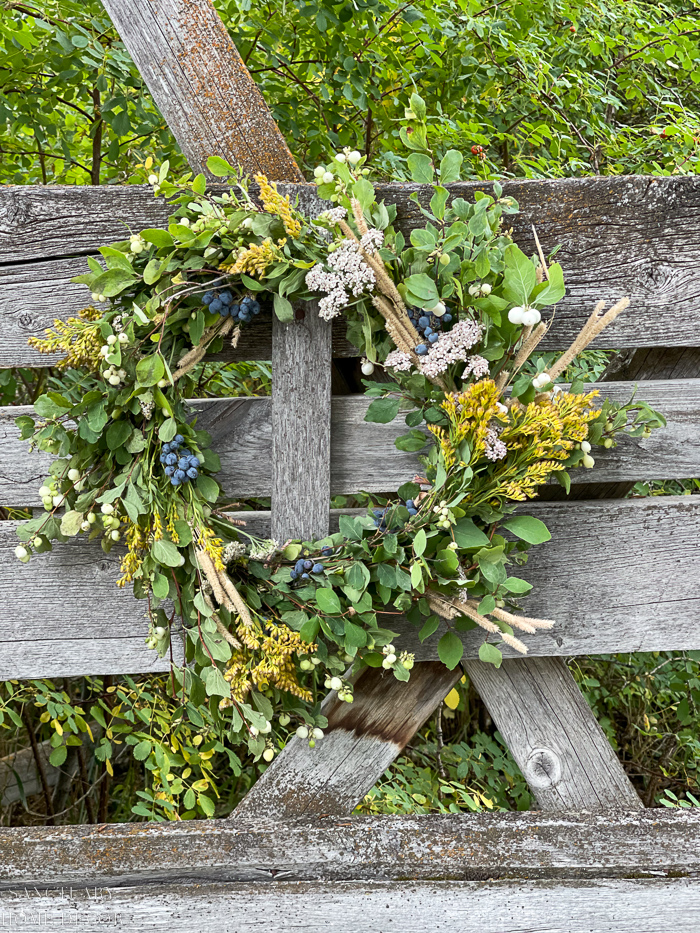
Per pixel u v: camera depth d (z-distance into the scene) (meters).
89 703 2.20
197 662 1.29
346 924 1.38
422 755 2.46
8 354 1.33
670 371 1.46
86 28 1.79
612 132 2.28
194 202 1.19
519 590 1.20
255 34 1.89
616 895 1.39
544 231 1.32
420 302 1.16
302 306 1.28
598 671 2.56
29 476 1.38
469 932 1.38
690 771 2.58
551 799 1.48
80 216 1.29
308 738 1.40
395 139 2.03
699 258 1.33
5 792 2.33
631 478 1.40
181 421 1.23
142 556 1.27
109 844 1.38
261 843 1.39
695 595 1.43
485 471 1.25
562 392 1.24
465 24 2.09
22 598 1.41
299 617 1.27
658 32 2.23
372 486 1.39
